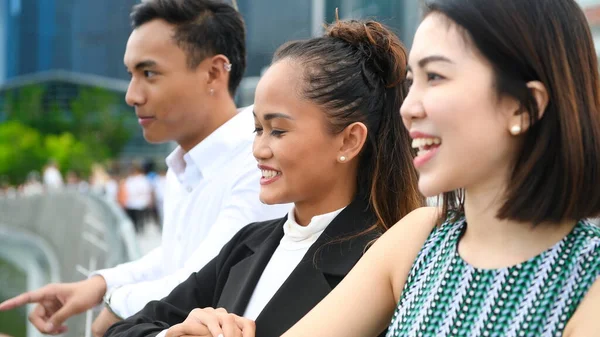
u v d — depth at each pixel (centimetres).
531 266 134
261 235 209
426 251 149
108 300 251
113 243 504
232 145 279
